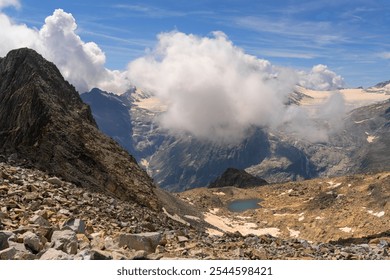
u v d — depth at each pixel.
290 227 148.00
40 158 62.56
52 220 26.09
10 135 70.38
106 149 83.94
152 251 21.30
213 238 33.16
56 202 32.16
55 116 75.19
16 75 87.50
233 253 24.19
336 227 133.38
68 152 69.50
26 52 92.12
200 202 196.00
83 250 17.22
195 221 89.06
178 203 112.81
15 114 75.88
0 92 86.50
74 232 20.02
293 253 26.27
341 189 185.62
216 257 21.34
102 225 29.44
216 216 158.00
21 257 16.48
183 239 27.16
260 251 26.16
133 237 20.92
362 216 135.88
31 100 75.06
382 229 119.62
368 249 28.16
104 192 65.00
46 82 89.38
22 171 42.88
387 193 150.50
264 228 147.88
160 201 84.94
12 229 21.48
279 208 192.38
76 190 43.00
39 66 91.31
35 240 17.95
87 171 69.56
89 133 84.38
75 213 30.95
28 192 31.88
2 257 16.41
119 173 76.69
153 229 33.50
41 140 67.62
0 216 23.42
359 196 161.62
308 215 158.88
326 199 173.38
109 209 38.19
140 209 56.62
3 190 30.69
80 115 92.38
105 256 17.03
